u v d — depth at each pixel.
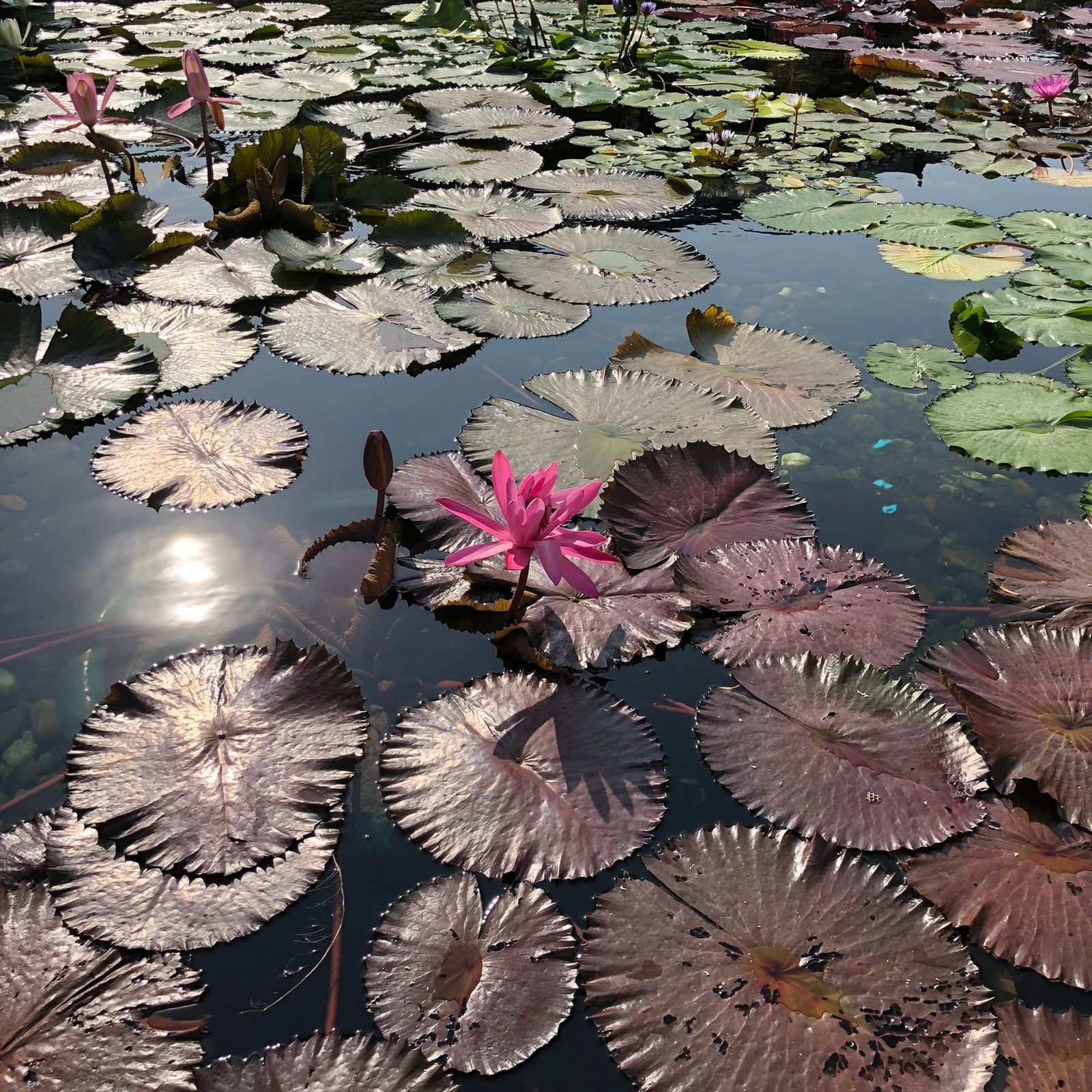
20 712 2.09
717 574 2.48
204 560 2.57
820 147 6.60
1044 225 4.91
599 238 4.70
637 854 1.80
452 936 1.63
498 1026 1.49
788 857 1.80
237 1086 1.39
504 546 2.15
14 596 2.42
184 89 6.51
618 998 1.55
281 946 1.63
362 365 3.49
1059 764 1.96
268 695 2.06
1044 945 1.64
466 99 7.00
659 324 4.08
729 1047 1.48
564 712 2.08
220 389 3.45
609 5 10.62
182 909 1.63
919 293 4.41
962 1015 1.52
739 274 4.61
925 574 2.68
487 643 2.35
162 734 1.95
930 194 5.73
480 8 10.35
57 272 4.02
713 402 3.24
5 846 1.73
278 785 1.86
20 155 5.23
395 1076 1.41
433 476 2.81
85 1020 1.46
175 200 5.06
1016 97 7.59
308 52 8.01
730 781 1.95
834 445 3.33
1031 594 2.49
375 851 1.81
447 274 4.24
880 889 1.73
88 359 3.40
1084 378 3.53
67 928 1.59
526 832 1.81
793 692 2.15
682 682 2.24
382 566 2.41
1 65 7.05
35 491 2.83
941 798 1.90
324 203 5.09
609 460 2.90
